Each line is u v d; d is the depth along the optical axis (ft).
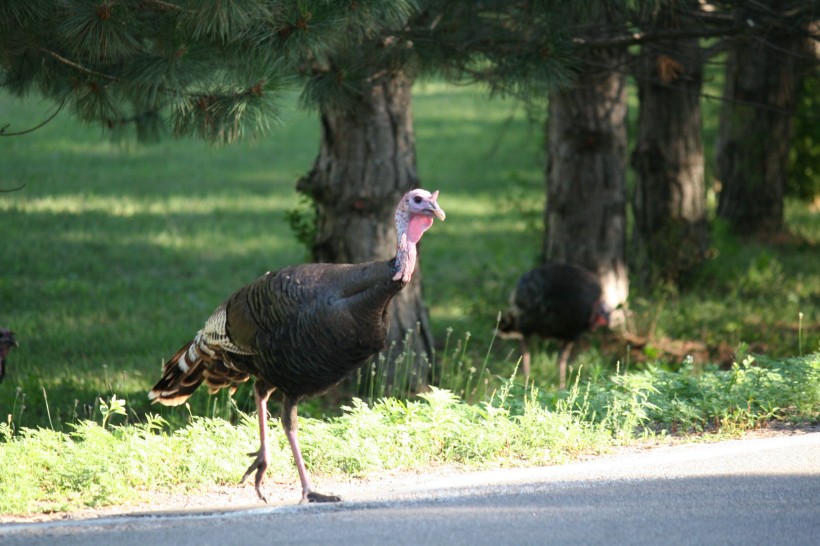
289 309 36.09
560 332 63.41
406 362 58.03
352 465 40.24
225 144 41.47
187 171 155.02
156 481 39.37
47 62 40.68
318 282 36.11
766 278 89.92
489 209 138.92
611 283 77.30
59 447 41.37
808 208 124.36
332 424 43.62
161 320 79.82
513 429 41.91
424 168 170.09
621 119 76.89
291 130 196.65
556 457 40.19
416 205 35.68
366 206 59.52
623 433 42.37
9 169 147.02
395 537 28.86
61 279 91.76
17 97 44.98
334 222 60.44
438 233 123.44
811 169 123.54
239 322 37.35
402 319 60.03
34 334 73.77
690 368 48.57
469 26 47.91
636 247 89.40
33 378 60.34
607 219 76.89
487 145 188.34
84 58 40.47
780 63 60.18
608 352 71.15
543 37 46.68
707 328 76.07
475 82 50.06
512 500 32.78
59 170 148.66
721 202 109.81
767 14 50.72
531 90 47.32
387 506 32.78
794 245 105.91
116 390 59.41
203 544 28.50
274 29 37.73
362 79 48.26
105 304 84.38
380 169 59.52
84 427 41.91
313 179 60.75
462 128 204.33
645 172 87.92
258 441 42.37
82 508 36.32
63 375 63.05
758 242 106.52
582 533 29.14
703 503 31.96
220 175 153.48
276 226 121.08
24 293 86.89
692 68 84.89
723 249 92.99
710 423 44.80
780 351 68.85
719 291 86.84
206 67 38.60
